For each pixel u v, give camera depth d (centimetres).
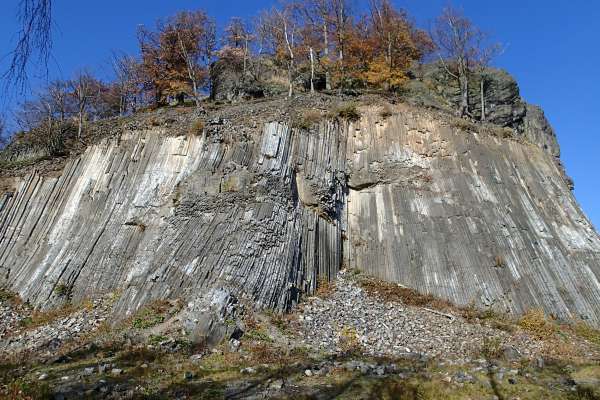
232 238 2102
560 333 2141
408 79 3859
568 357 1788
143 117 3350
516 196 2756
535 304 2316
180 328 1736
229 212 2200
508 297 2316
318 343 1772
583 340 2106
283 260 2109
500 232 2550
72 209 2619
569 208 2872
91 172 2753
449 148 2844
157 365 1436
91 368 1377
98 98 4306
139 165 2658
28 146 3416
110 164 2720
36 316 2125
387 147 2844
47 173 2923
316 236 2367
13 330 2028
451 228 2542
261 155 2433
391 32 4069
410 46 4244
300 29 4191
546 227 2675
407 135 2883
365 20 4141
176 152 2628
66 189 2759
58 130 3372
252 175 2350
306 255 2270
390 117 2952
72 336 1825
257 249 2075
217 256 2042
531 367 1502
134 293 2000
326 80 3984
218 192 2311
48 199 2753
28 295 2272
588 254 2641
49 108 3562
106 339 1688
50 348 1706
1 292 2341
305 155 2583
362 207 2700
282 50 4262
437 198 2652
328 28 4106
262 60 4544
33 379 1306
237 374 1371
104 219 2486
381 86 3909
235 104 3416
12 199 2827
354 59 3994
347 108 2947
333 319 1995
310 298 2152
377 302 2194
